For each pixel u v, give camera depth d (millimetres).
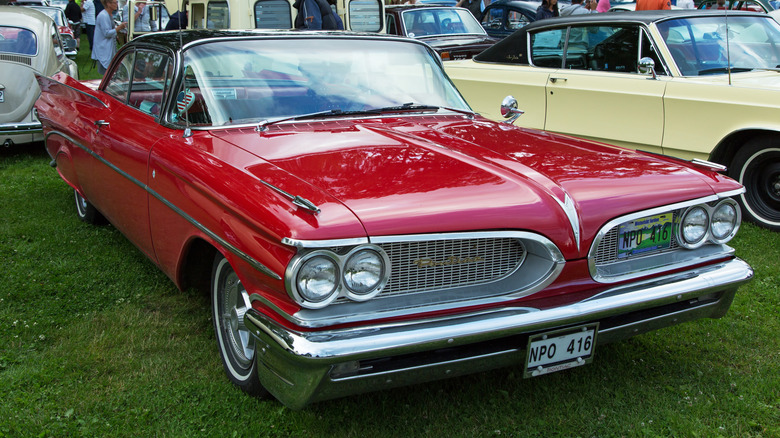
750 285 4082
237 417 2766
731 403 2861
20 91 7477
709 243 2926
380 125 3375
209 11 9531
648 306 2633
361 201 2367
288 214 2281
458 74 7184
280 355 2293
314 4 8492
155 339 3406
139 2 11695
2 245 4648
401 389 2973
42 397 2865
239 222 2525
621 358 3260
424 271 2418
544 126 6449
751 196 5219
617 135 5859
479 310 2416
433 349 2297
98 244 4762
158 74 3680
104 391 2926
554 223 2500
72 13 18859
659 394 2953
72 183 4812
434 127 3422
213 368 3133
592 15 6207
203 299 3898
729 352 3316
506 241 2525
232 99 3387
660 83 5512
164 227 3260
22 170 6984
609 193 2658
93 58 12367
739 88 5051
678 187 2791
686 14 5848
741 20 5977
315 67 3688
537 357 2518
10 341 3355
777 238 4902
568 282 2561
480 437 2658
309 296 2217
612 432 2680
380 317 2297
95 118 4180
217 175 2734
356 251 2246
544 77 6383
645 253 2803
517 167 2773
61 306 3771
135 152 3500
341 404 2854
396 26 10602
